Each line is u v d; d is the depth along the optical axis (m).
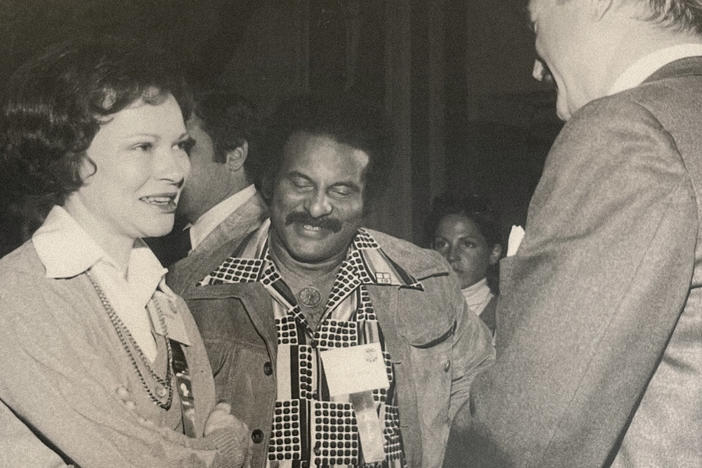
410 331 2.33
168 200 1.61
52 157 1.51
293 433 2.15
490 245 3.46
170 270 2.34
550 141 4.71
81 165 1.52
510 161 4.69
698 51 1.37
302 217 2.24
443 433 2.33
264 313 2.21
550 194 1.30
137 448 1.40
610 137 1.26
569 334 1.21
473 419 1.35
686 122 1.25
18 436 1.41
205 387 1.69
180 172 1.61
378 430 2.18
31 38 3.57
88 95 1.48
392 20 4.59
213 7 4.04
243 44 4.25
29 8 3.57
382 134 2.38
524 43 4.70
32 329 1.40
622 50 1.40
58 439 1.37
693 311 1.24
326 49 4.46
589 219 1.24
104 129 1.52
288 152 2.30
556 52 1.47
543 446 1.24
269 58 4.36
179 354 1.65
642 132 1.24
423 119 4.61
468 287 3.44
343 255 2.32
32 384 1.38
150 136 1.55
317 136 2.29
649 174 1.22
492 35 4.72
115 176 1.53
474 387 1.37
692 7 1.38
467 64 4.73
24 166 1.54
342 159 2.27
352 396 2.19
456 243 3.44
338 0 4.46
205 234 2.76
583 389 1.21
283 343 2.21
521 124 4.73
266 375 2.17
